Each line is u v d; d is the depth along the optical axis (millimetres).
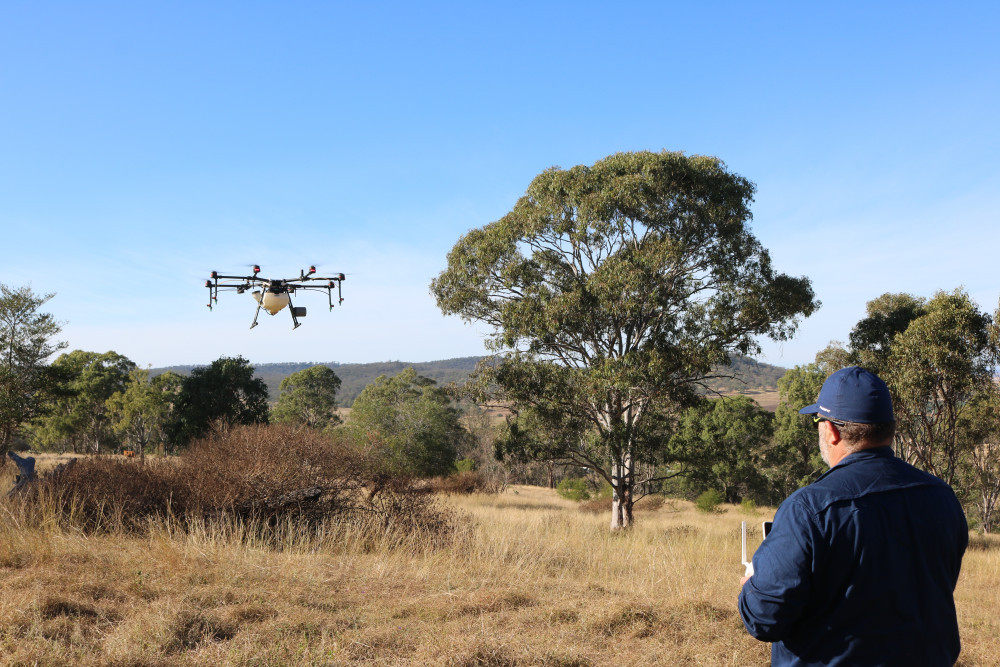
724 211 20516
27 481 9055
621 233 21453
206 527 8031
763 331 21703
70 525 7539
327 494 9484
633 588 6855
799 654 1750
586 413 22297
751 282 21344
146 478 8656
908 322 23266
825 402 1887
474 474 41594
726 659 4539
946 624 1722
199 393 51312
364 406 48062
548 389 21453
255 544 7797
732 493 51250
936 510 1751
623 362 20141
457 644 4391
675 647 4777
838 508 1694
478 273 22141
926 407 22750
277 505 8703
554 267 21766
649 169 20672
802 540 1690
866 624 1659
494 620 5109
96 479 8578
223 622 4652
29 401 32406
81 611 4660
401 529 8984
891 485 1739
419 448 44750
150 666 3861
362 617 5012
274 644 4266
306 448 9758
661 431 22297
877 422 1811
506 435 23219
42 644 3951
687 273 22047
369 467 10148
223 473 8867
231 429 10883
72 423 64938
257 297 11664
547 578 7008
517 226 22031
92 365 67188
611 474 24109
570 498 42750
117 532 7637
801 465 49812
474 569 7211
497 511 22266
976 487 33562
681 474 22906
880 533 1677
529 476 69562
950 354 20391
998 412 26438
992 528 34062
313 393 67438
